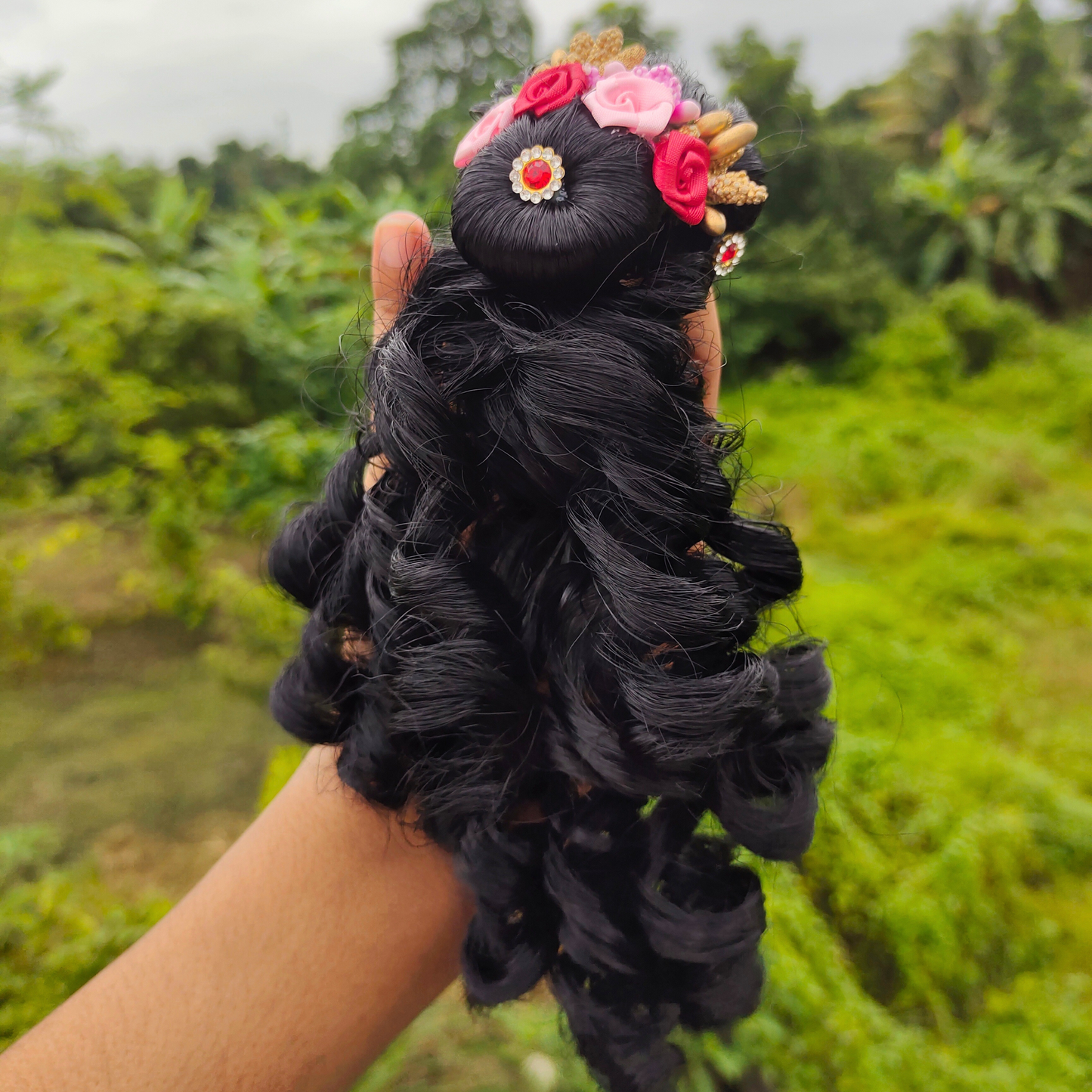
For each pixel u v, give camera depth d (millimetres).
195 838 1810
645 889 368
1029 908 1318
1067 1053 1079
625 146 349
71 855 1730
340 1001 354
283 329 3611
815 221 8305
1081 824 1512
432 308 375
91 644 2656
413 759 366
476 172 356
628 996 384
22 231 3080
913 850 1330
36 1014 1070
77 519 3305
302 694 412
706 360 423
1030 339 7379
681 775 353
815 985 1054
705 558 382
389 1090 1059
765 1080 1001
